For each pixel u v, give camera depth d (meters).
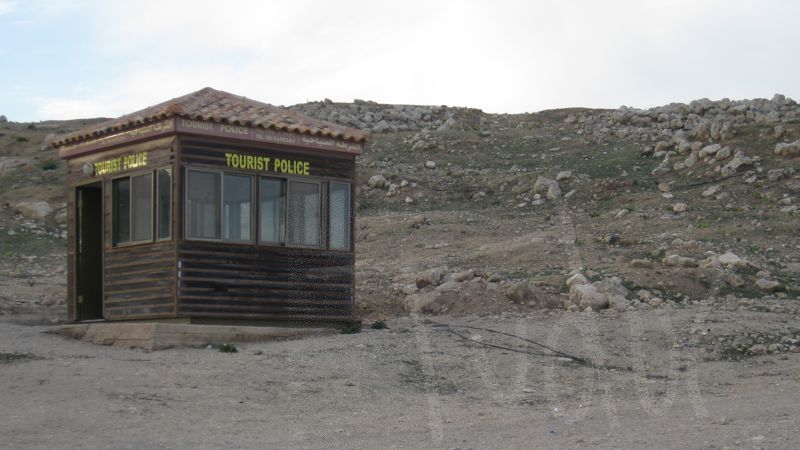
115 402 9.82
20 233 28.53
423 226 28.25
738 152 31.36
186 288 13.72
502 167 37.41
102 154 14.98
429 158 39.31
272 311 14.50
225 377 11.41
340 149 15.27
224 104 14.98
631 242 23.25
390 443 8.86
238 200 14.33
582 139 41.19
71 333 14.19
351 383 11.65
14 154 40.88
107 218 14.77
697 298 17.97
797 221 24.89
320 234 15.12
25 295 19.89
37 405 9.44
